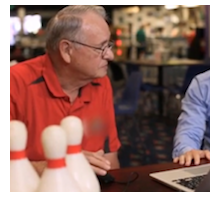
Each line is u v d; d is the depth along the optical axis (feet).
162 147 14.32
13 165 2.74
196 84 6.01
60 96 4.95
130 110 13.52
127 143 14.94
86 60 4.70
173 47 28.84
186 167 4.48
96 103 5.28
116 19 33.06
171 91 18.86
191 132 5.71
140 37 30.04
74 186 2.60
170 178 3.88
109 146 5.42
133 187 3.75
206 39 25.53
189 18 29.32
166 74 24.08
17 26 32.89
